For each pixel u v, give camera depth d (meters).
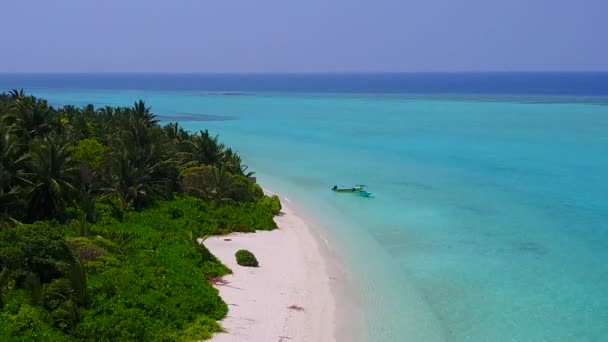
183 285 32.41
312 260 41.03
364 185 65.06
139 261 35.06
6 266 29.17
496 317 32.28
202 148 60.12
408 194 62.47
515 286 36.62
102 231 39.62
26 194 40.56
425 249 43.91
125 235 39.88
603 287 36.47
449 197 60.91
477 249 43.88
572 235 47.44
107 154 52.50
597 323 31.58
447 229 49.22
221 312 30.64
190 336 27.53
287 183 68.50
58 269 29.84
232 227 47.38
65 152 43.62
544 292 35.72
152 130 58.16
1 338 24.52
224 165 55.66
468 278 37.94
